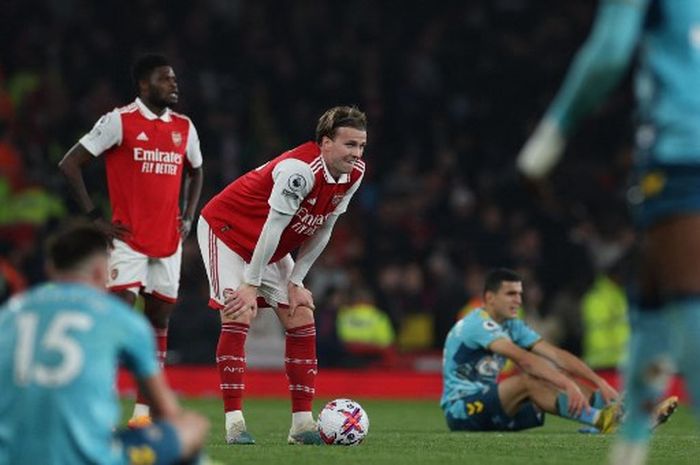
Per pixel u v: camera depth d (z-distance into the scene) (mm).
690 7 16562
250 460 24016
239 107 79125
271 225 27344
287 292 29219
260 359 59719
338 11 86938
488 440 30141
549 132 15781
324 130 27531
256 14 84812
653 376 16812
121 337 16266
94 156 32719
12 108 72125
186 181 34438
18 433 15844
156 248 32875
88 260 16703
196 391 58250
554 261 68438
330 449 26766
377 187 77062
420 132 82688
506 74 86188
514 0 89375
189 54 81500
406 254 71000
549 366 32938
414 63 85250
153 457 16594
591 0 89250
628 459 17250
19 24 79875
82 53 79062
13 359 16031
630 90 83812
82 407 15867
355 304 62656
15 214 65000
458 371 35219
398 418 44344
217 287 29000
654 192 16375
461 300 63688
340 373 60031
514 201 76688
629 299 17031
